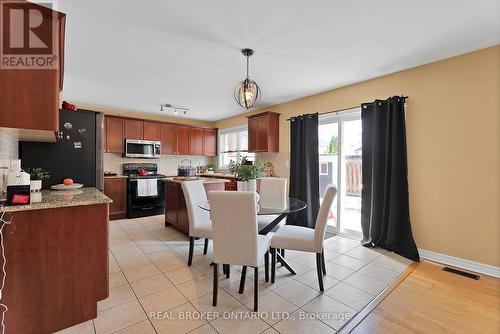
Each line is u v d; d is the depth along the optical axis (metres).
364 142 3.39
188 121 6.55
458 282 2.34
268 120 4.68
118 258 2.87
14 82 1.44
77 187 2.40
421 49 2.56
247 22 2.10
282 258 2.54
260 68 3.08
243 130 6.03
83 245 1.67
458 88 2.68
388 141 3.13
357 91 3.61
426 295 2.11
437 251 2.84
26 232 1.49
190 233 2.71
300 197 4.26
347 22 2.08
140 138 5.47
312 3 1.84
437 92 2.83
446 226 2.77
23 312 1.49
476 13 1.95
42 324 1.55
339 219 3.91
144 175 5.36
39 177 2.38
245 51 2.61
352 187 3.88
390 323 1.75
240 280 2.29
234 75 3.33
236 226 1.87
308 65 2.98
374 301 2.02
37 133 1.86
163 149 5.80
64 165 2.87
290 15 1.99
